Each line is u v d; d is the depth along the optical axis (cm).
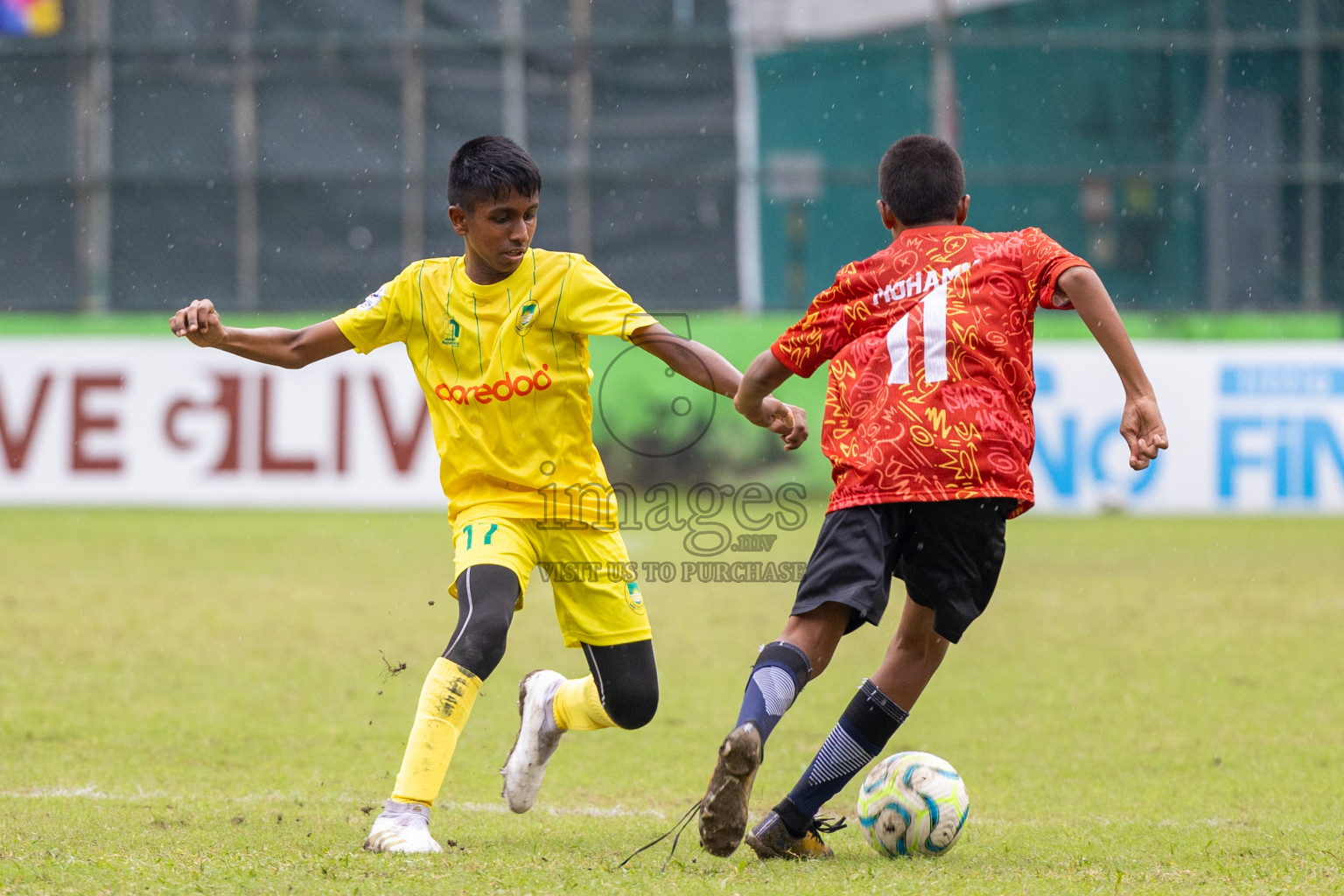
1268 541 4638
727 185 5906
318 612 3244
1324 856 1276
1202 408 5394
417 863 1194
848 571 1245
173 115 5825
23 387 5359
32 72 5803
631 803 1652
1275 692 2431
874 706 1317
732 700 2383
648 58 5891
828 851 1326
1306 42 5969
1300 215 5978
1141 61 6028
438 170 5859
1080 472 5425
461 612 1348
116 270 5822
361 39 5834
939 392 1271
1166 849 1333
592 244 5894
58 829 1395
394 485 5347
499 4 5925
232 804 1583
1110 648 2873
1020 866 1237
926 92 6012
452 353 1411
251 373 5347
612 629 1430
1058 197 6031
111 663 2611
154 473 5350
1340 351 5394
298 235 5841
